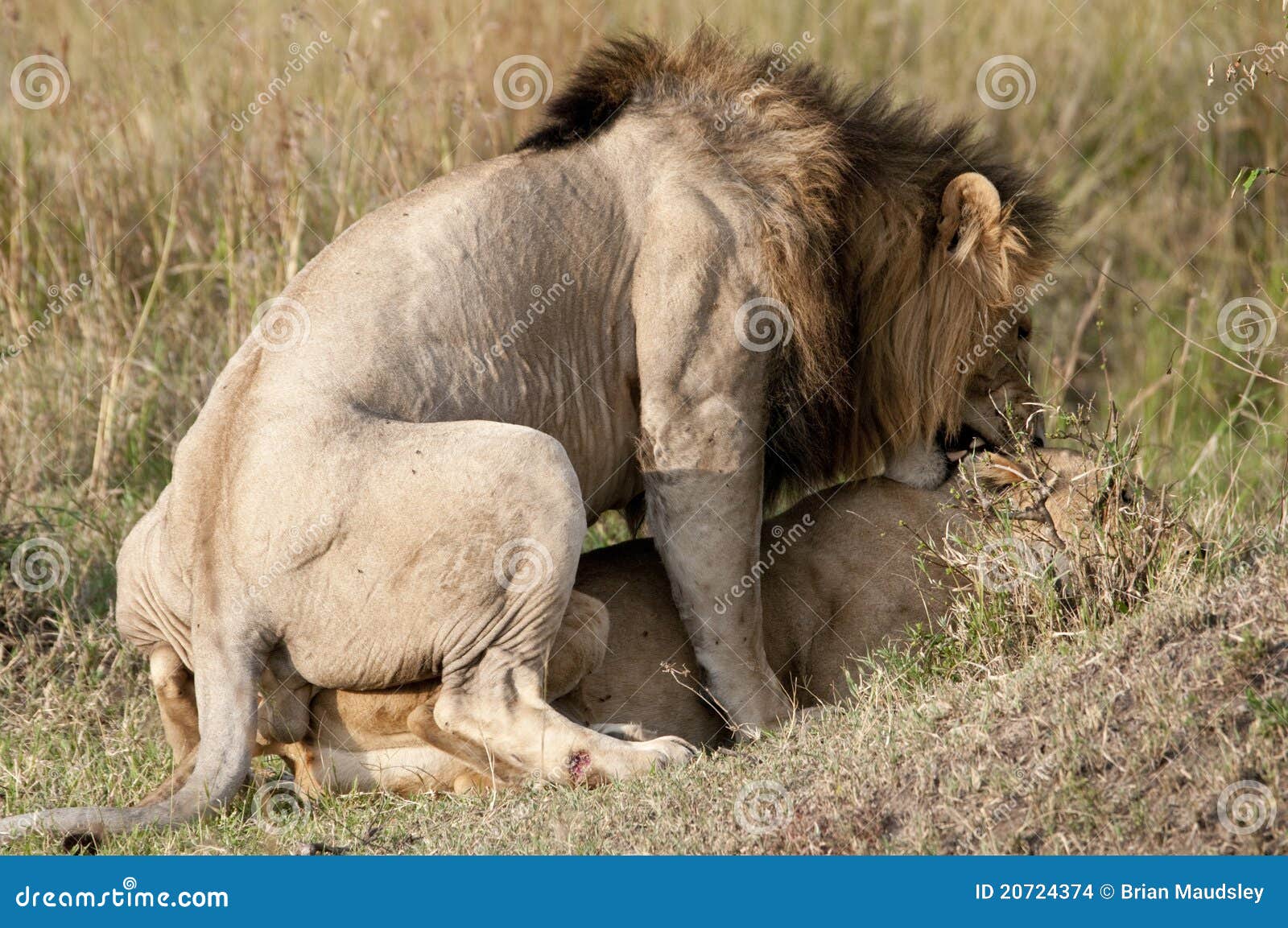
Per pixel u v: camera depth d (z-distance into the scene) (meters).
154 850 7.13
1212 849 5.76
